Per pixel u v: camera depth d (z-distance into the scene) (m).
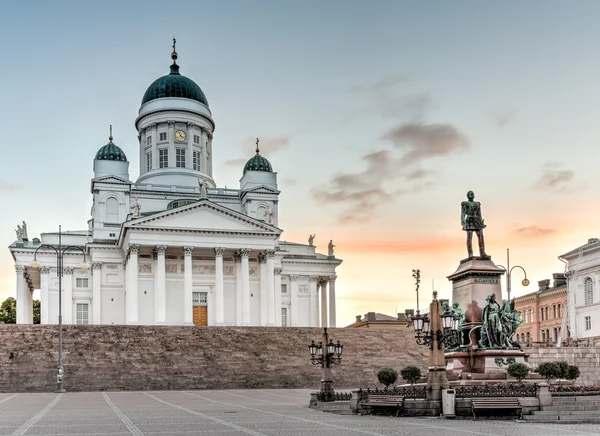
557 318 136.00
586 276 110.38
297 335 84.12
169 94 129.12
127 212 118.31
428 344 34.28
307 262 127.50
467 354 38.94
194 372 73.25
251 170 128.00
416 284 90.88
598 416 31.66
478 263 39.81
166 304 109.00
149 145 128.62
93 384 68.94
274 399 51.88
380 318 154.50
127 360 73.94
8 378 68.44
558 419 31.33
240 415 36.28
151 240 105.94
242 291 109.06
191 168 127.19
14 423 31.86
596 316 106.88
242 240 109.75
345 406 39.62
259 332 83.94
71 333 77.31
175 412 38.62
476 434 25.77
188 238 107.50
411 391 35.91
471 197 41.03
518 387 33.88
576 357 75.06
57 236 116.94
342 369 76.69
